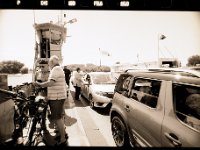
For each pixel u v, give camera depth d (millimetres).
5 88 3562
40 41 8836
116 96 4145
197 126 2332
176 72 2799
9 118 3605
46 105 3883
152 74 3211
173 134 2338
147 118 2885
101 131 5020
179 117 2441
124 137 3658
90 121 5914
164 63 11539
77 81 9195
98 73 8781
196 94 2680
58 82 3963
